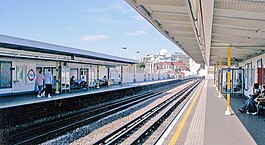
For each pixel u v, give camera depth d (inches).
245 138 365.7
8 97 853.2
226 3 313.3
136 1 407.5
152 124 481.4
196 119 526.0
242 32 475.2
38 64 1050.7
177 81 2849.4
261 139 358.9
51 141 409.7
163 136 389.7
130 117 638.5
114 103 884.6
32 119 489.7
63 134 460.4
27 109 476.7
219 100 915.4
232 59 1136.2
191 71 5339.6
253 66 823.1
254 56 798.5
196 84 2295.8
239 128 432.5
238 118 531.2
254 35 487.5
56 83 1048.8
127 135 429.4
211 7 282.8
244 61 1042.1
